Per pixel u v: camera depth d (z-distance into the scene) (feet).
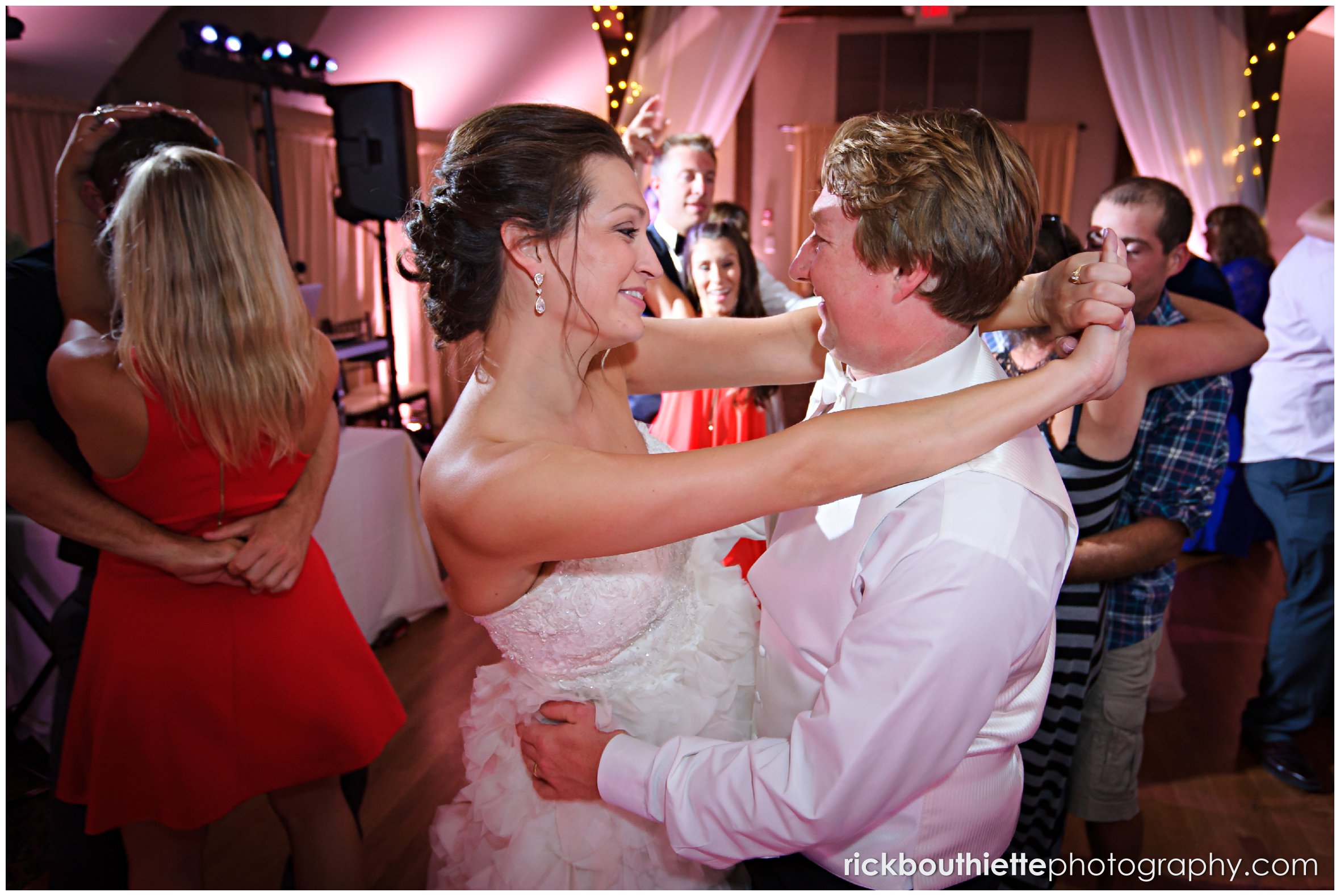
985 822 3.08
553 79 24.38
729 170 32.12
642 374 3.97
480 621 3.44
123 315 4.28
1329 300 8.00
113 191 4.77
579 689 3.59
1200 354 4.42
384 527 10.31
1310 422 8.30
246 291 4.36
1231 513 13.57
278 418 4.64
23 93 17.84
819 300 3.16
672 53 19.08
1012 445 2.90
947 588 2.55
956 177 2.65
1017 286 3.25
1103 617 4.99
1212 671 10.19
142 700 4.41
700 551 4.07
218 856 6.79
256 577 4.50
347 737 4.89
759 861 3.50
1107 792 5.75
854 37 31.27
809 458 2.53
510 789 3.60
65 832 5.15
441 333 3.23
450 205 3.05
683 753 3.06
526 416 3.16
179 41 18.40
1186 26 19.17
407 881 6.56
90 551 4.95
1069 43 30.22
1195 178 19.89
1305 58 23.34
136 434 4.32
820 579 3.05
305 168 22.44
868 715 2.56
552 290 3.05
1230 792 7.89
